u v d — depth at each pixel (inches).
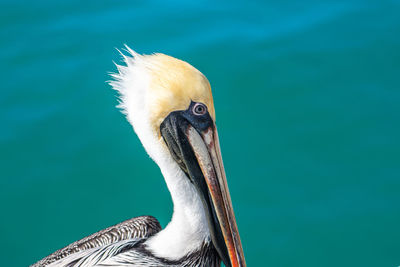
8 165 522.9
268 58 598.5
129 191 514.9
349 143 534.6
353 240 478.0
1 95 568.4
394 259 463.5
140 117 285.1
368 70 589.6
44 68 592.1
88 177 520.1
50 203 503.2
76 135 545.3
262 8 657.6
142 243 313.4
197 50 601.9
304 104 565.0
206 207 293.0
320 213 492.4
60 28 631.2
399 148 526.9
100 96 572.1
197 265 301.0
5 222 491.2
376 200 497.0
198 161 284.0
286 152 533.6
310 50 608.7
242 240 483.2
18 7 658.8
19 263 467.2
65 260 314.2
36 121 552.7
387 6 653.9
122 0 670.5
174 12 649.0
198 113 278.8
